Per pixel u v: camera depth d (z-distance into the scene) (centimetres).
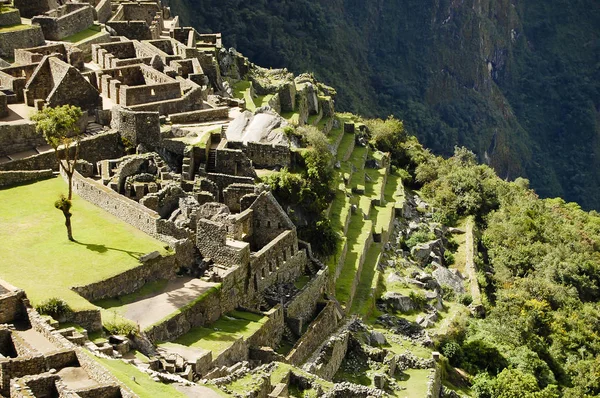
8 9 12269
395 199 12238
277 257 7856
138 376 5334
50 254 7056
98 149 8912
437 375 7888
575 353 10619
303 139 9731
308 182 9206
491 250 12312
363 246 9769
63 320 5862
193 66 11219
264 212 8112
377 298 9250
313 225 8906
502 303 10669
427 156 14462
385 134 14238
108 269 6838
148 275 7012
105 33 12494
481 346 9012
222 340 6581
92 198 8094
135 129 8919
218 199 8456
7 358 4819
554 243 13038
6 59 11406
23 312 5609
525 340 10112
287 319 7500
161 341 6381
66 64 9731
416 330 8831
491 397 8375
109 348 5678
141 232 7538
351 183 11775
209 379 5891
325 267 8431
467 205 13000
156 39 13200
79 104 9612
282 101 12812
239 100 10844
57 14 12900
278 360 6750
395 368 7819
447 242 11888
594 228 14988
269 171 9156
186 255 7331
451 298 10156
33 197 8212
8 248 7150
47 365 4888
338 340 7550
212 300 6950
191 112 9812
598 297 12481
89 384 4784
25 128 8912
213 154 8900
